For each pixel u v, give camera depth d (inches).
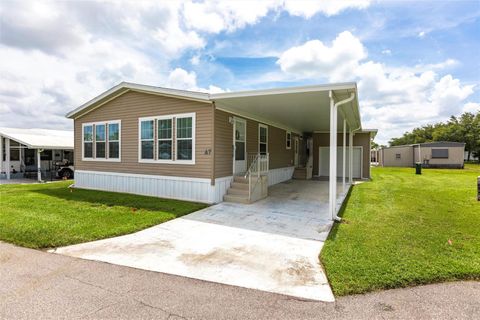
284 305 100.3
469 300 102.6
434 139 1648.6
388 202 307.4
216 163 300.2
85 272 127.5
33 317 91.2
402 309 97.0
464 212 252.2
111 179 383.6
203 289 112.3
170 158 324.8
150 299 103.8
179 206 275.0
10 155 638.5
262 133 424.8
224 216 243.0
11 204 277.0
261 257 148.6
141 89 331.9
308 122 466.3
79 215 230.5
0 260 140.9
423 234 182.4
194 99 297.7
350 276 120.2
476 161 1481.3
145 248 161.2
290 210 268.8
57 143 584.7
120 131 370.6
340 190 411.8
